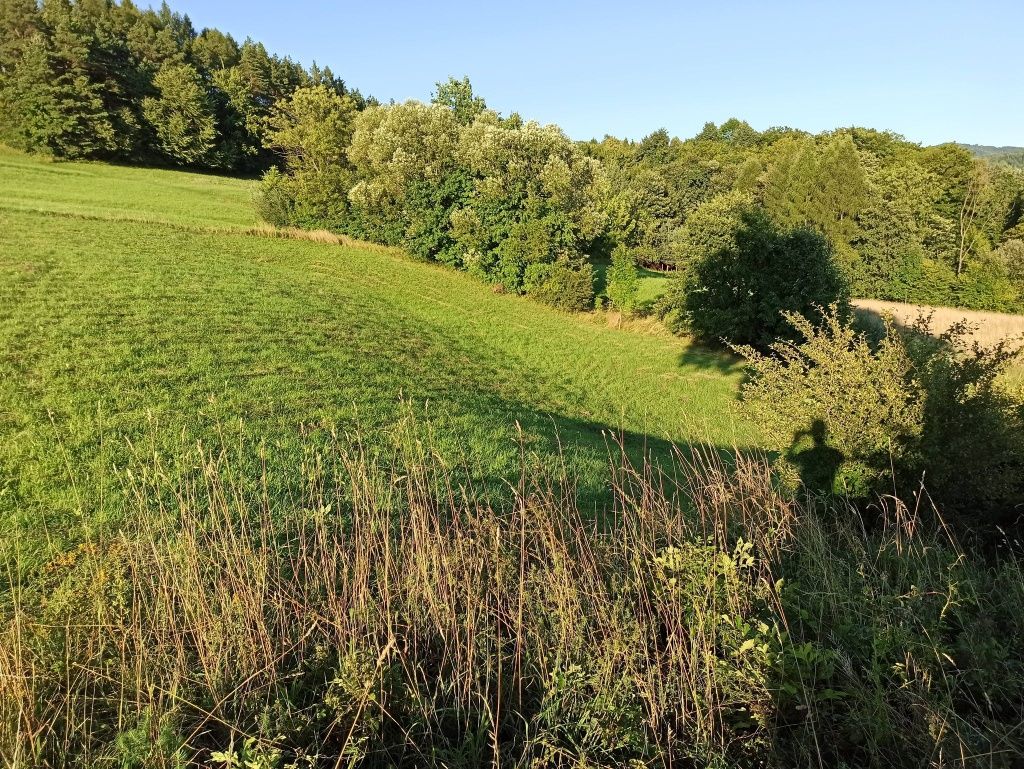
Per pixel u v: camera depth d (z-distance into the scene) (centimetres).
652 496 580
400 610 424
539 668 392
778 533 534
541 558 474
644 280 3922
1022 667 386
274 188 3575
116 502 673
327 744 338
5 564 534
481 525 493
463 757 329
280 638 397
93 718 339
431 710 352
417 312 2481
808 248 2239
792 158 4891
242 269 2372
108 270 1925
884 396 717
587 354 2362
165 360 1277
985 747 322
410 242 3269
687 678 372
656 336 2778
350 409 1170
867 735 331
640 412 1753
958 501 698
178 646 370
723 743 343
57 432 822
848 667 363
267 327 1700
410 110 3350
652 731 352
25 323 1350
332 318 1989
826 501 646
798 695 350
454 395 1491
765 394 842
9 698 322
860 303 3077
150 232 2678
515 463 948
